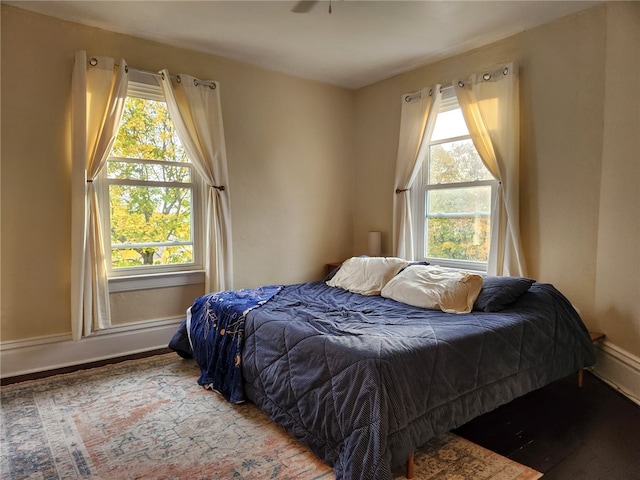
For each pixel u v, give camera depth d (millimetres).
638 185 2303
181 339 2898
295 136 3939
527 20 2781
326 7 2605
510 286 2430
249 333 2273
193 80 3207
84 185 2746
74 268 2738
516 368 2021
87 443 1874
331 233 4270
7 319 2645
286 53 3371
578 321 2447
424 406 1610
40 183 2713
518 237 2918
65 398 2340
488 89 3068
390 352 1627
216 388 2385
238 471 1652
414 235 3816
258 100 3678
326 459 1663
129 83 3012
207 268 3352
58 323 2809
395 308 2475
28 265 2695
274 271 3855
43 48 2695
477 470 1646
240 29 2932
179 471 1658
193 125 3229
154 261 3232
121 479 1608
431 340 1783
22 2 2555
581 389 2445
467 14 2699
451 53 3367
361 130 4316
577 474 1625
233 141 3543
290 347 1948
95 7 2613
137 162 3121
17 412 2170
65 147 2789
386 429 1453
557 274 2811
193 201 3391
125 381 2582
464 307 2408
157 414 2148
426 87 3598
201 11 2664
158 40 3107
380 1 2529
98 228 2844
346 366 1631
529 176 2938
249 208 3666
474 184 3346
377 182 4160
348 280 3180
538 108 2869
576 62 2654
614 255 2479
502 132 2982
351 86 4266
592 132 2588
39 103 2693
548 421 2059
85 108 2746
